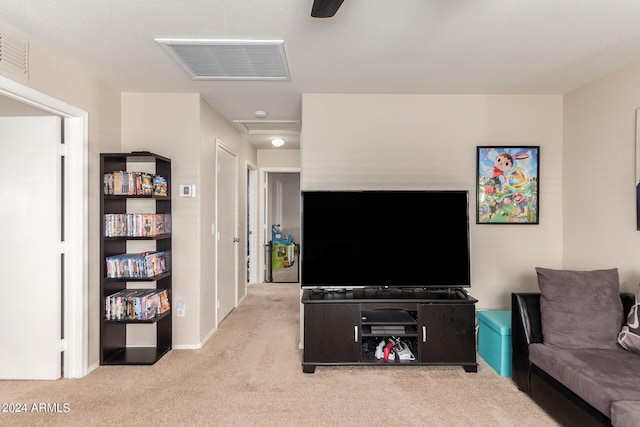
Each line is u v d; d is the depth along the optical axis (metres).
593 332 2.31
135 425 2.14
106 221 3.00
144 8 2.00
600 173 3.00
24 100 2.35
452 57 2.62
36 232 2.72
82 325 2.79
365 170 3.45
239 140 5.08
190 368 2.94
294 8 2.00
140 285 3.39
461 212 3.07
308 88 3.30
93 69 2.84
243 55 2.60
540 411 2.30
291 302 5.15
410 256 3.06
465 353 2.88
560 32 2.26
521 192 3.45
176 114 3.42
